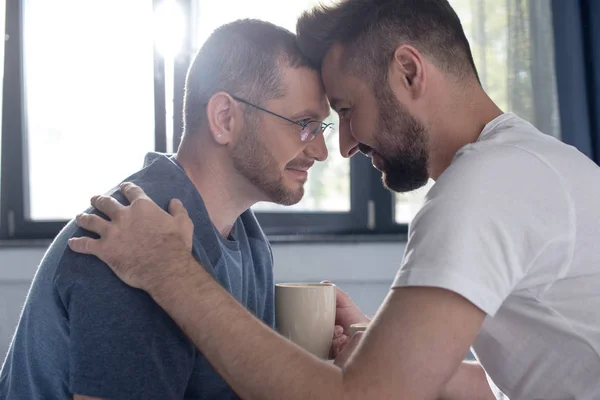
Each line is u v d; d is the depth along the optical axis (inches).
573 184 36.9
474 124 43.1
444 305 33.9
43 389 41.2
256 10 103.3
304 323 46.4
